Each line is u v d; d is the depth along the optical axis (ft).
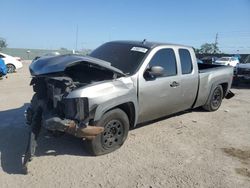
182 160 17.74
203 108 29.14
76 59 16.81
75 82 17.29
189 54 24.61
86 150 17.84
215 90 28.96
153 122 24.71
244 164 17.60
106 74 18.49
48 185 14.47
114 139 18.29
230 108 31.94
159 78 21.04
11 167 16.14
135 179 15.31
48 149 18.47
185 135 22.04
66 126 15.97
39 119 17.47
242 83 51.67
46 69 16.81
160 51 21.63
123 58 20.90
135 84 19.15
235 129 24.18
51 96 17.38
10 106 29.14
